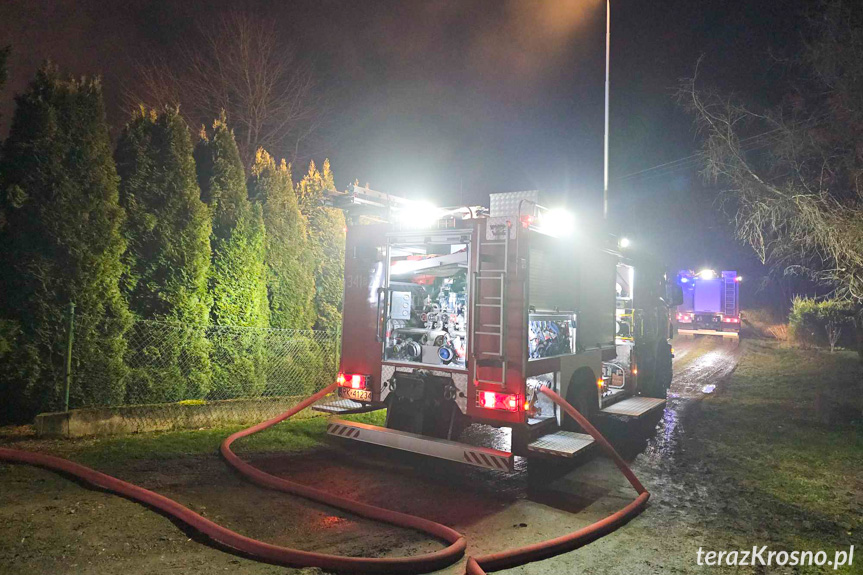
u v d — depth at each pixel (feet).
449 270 21.88
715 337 95.71
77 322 22.68
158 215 26.13
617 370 29.73
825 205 29.58
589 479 20.67
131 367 24.88
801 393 40.70
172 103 64.59
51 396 22.22
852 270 30.86
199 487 17.08
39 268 22.24
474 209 21.62
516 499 18.20
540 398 20.99
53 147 22.59
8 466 17.49
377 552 13.38
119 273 24.31
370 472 20.18
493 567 12.74
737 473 21.65
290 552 12.24
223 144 29.58
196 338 26.58
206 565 12.08
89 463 18.39
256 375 29.37
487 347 19.04
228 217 29.17
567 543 14.10
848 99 28.12
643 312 33.01
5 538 12.60
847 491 19.62
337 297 37.22
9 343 21.75
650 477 21.11
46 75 23.06
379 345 21.95
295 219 33.81
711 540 15.17
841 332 68.95
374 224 22.56
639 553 14.19
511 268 18.93
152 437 22.12
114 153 26.11
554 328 22.09
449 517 16.30
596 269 25.54
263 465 19.93
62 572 11.33
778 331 92.94
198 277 26.99
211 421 24.98
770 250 33.50
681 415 33.37
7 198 21.85
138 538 13.11
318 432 24.71
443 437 20.42
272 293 32.40
